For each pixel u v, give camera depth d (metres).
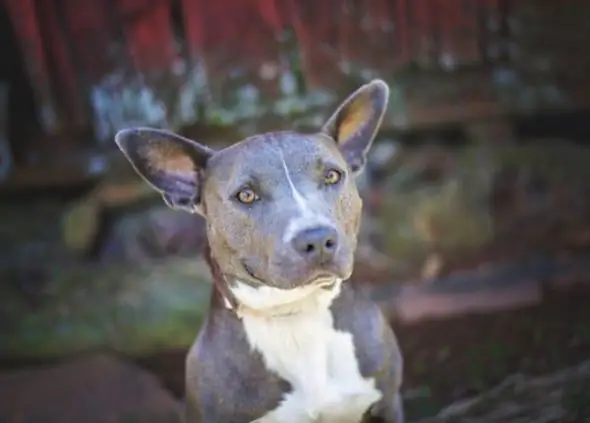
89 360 1.48
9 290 1.64
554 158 1.69
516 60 1.69
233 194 0.85
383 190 1.68
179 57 1.64
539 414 1.09
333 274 0.81
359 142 0.95
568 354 1.29
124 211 1.72
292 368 0.88
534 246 1.65
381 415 0.92
